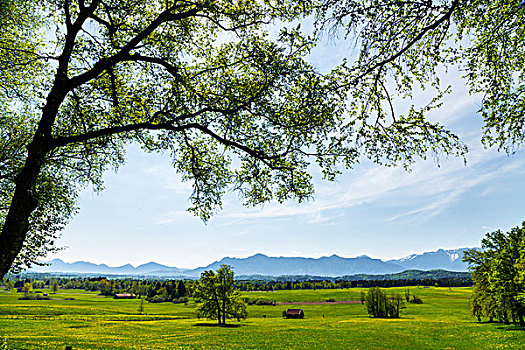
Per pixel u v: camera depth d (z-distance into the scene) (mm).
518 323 52188
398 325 72688
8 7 11875
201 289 76375
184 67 10703
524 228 44719
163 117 9656
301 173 9547
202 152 11547
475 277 54531
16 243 6980
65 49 8359
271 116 9406
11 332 47469
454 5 6246
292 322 87125
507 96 7488
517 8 6902
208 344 43312
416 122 6793
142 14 10672
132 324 72812
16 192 7238
